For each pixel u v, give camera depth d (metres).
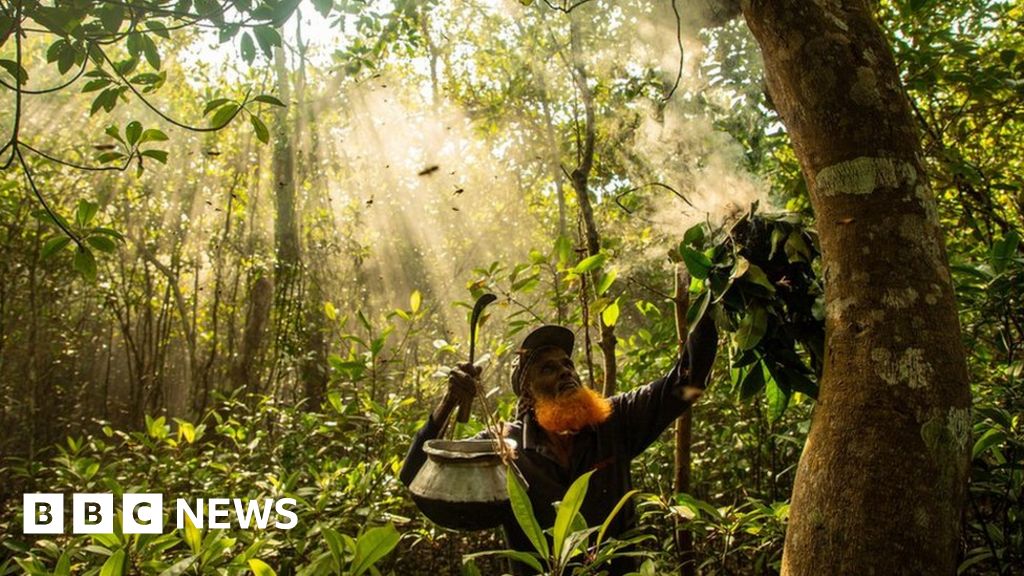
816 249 1.61
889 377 1.00
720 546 2.46
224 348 9.07
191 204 9.25
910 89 2.92
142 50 1.85
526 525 1.15
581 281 2.66
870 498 0.96
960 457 0.98
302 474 3.46
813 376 1.78
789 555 1.04
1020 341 2.25
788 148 3.45
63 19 1.67
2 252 5.61
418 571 3.13
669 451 3.07
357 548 1.21
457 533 2.93
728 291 1.59
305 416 3.77
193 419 6.78
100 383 9.62
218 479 3.28
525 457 2.05
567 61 3.29
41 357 6.82
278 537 2.47
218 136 8.85
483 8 6.09
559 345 2.18
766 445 3.08
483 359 2.20
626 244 3.26
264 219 9.70
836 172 1.09
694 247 1.84
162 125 8.92
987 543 1.94
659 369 3.35
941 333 1.02
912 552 0.93
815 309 1.56
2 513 4.23
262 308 7.75
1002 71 2.92
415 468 2.01
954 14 3.28
